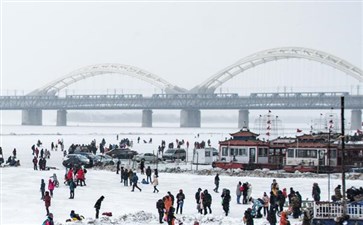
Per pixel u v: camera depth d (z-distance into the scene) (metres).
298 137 91.38
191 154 124.12
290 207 51.31
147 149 137.25
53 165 97.12
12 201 57.84
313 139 90.25
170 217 45.53
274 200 51.12
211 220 49.38
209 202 52.19
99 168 93.12
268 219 45.75
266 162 93.94
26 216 51.09
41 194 60.84
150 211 54.12
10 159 94.56
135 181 66.12
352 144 92.81
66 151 120.81
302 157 89.62
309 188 70.12
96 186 69.31
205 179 78.38
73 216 48.53
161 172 89.12
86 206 56.19
